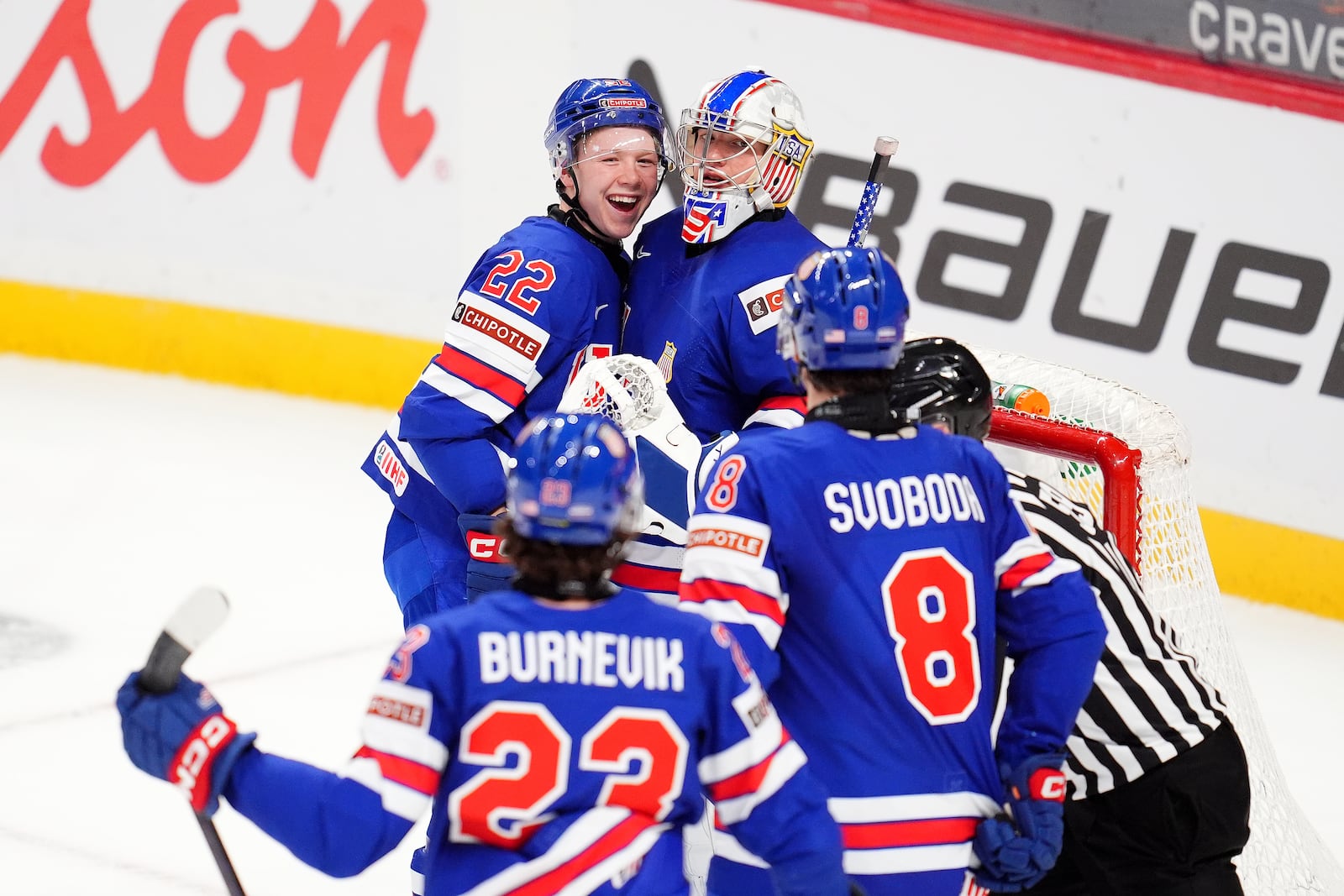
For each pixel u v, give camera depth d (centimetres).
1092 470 1152
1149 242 2030
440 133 2347
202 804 622
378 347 2436
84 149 2488
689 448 945
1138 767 880
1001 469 781
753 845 654
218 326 2502
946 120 2108
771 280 1004
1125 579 871
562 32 2269
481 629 620
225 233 2467
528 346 993
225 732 618
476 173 2342
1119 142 2025
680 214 1072
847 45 2136
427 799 613
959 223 2122
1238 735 973
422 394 1001
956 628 746
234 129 2433
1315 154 1930
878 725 737
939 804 741
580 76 2275
